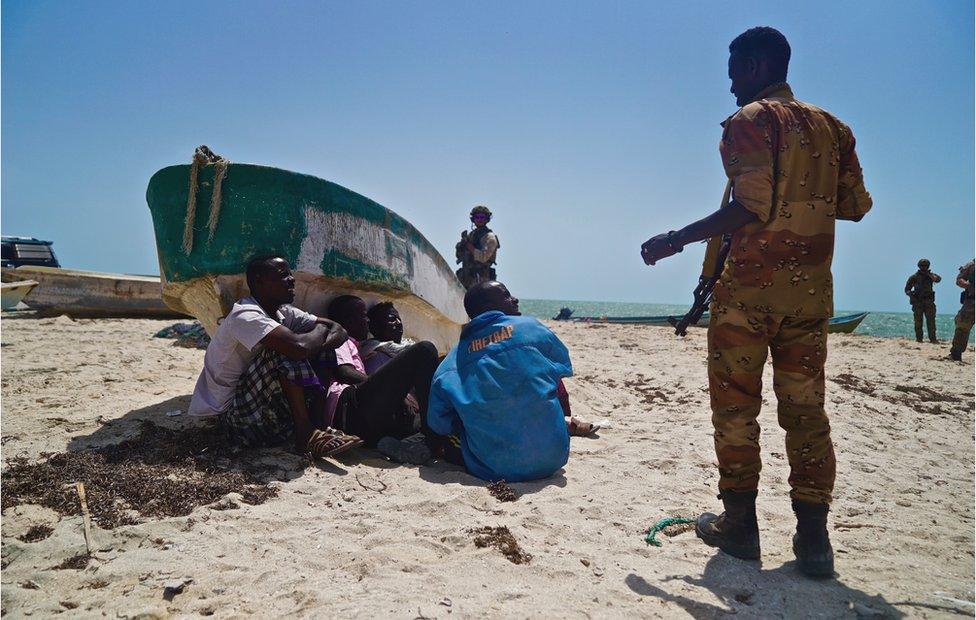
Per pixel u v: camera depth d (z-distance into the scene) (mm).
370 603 2260
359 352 4703
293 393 3885
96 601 2275
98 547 2658
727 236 2850
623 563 2668
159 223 4293
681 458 4238
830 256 2584
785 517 3262
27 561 2539
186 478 3361
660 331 14961
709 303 2881
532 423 3654
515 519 3115
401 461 3973
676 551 2797
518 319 3945
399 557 2639
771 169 2494
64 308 13742
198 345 9195
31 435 4148
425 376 4082
